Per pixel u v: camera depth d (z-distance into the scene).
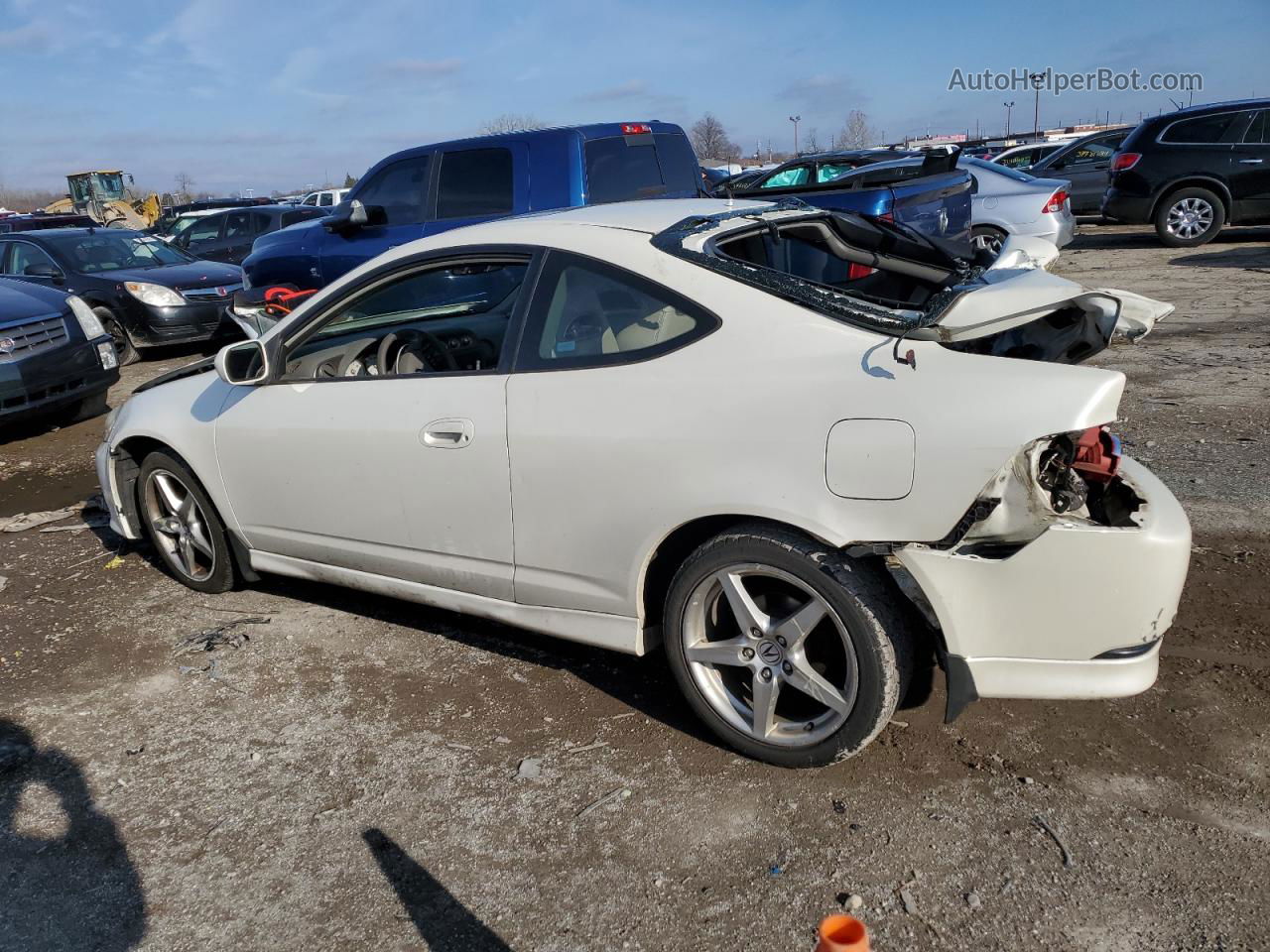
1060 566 2.43
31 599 4.46
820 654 2.90
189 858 2.66
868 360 2.58
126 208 37.31
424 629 3.94
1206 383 6.59
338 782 2.95
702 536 2.95
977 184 11.49
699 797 2.77
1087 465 2.60
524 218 3.50
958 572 2.49
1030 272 2.88
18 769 3.11
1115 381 2.40
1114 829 2.53
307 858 2.63
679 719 3.18
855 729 2.69
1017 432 2.38
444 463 3.24
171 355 10.81
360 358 3.92
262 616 4.14
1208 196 12.73
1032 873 2.40
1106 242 14.41
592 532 2.99
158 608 4.29
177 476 4.21
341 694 3.46
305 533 3.79
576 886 2.47
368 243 7.79
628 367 2.90
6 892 2.56
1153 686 3.14
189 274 10.45
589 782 2.87
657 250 2.99
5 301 7.38
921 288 3.79
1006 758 2.84
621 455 2.86
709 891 2.42
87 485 6.32
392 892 2.49
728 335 2.77
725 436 2.70
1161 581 2.45
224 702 3.46
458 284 3.54
